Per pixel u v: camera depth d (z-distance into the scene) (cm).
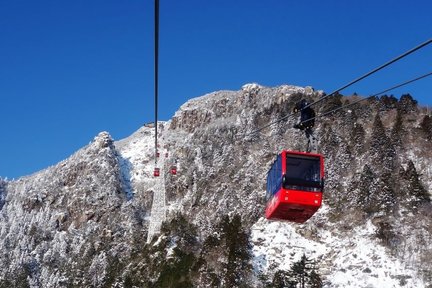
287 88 18962
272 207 3384
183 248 11356
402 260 9562
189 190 15025
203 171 15450
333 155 12812
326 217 11300
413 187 11031
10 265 12938
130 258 12244
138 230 14062
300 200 3159
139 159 19500
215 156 15788
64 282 12169
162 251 11400
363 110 15038
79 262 12912
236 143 15875
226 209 12550
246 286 9175
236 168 14550
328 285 9300
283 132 15388
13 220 15462
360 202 11125
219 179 14488
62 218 15325
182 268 10456
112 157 18062
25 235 14550
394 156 12244
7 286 12144
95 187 16238
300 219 3447
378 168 11894
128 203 15462
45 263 13275
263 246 10681
